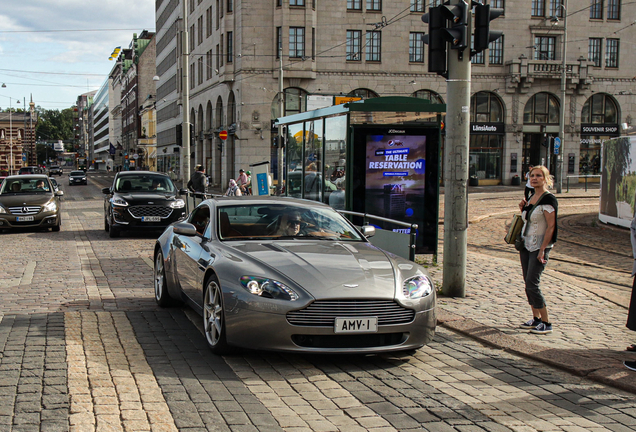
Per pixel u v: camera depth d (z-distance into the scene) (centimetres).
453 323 684
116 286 908
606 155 1859
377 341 526
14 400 423
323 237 653
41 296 817
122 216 1591
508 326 684
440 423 408
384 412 425
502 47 4509
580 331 670
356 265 560
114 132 15038
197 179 2184
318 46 4316
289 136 1486
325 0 4303
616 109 4716
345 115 1096
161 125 8644
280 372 511
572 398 463
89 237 1641
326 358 555
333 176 1166
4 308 734
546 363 551
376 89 4384
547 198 645
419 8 4394
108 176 10444
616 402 456
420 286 558
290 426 396
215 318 557
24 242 1496
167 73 7969
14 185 1848
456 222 829
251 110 4334
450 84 812
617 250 1374
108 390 449
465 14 780
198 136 5772
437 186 1116
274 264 547
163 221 1606
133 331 635
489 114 4562
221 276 550
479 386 488
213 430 384
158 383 472
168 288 735
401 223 797
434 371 525
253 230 652
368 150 1094
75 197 4041
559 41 4566
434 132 1105
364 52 4356
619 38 4634
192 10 5966
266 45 4316
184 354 555
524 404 448
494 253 1353
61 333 612
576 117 4616
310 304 507
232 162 4722
